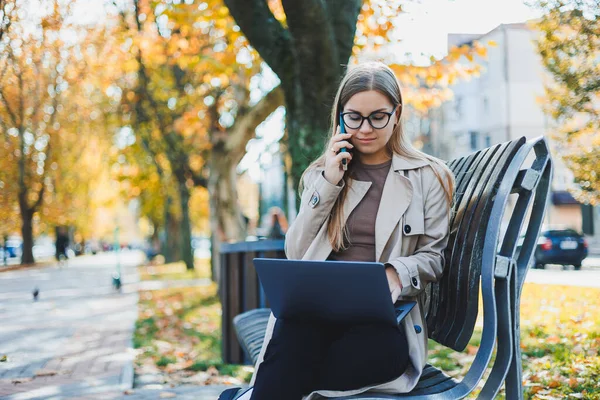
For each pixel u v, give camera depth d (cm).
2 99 1415
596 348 476
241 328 444
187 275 2552
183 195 2783
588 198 490
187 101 1598
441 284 280
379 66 269
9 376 590
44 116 2223
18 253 5559
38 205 3319
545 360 481
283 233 1273
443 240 265
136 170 3084
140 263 4438
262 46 574
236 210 1529
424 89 891
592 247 885
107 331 920
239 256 627
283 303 244
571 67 483
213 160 1523
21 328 960
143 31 1171
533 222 256
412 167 270
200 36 1069
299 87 564
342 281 225
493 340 233
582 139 485
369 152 268
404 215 264
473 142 2011
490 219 238
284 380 231
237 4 566
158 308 1252
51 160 2836
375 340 234
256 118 1452
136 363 662
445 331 266
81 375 592
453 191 271
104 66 1522
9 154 2283
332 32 546
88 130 2917
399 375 240
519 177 249
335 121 277
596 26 463
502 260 240
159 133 1981
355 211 273
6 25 976
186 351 734
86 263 4622
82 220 4934
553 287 546
